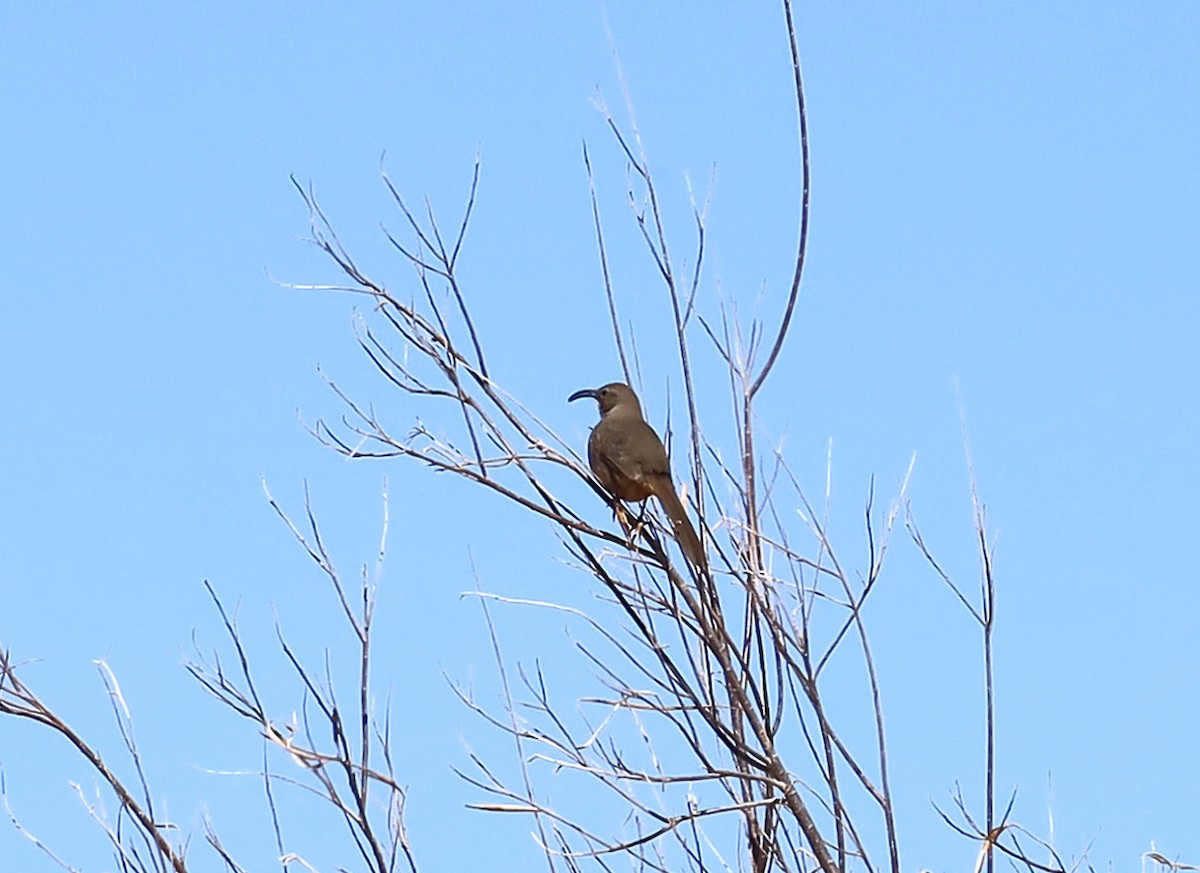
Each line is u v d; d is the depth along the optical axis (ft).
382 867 32.58
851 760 35.27
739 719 36.32
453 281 41.32
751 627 37.11
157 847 32.68
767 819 35.42
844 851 34.50
